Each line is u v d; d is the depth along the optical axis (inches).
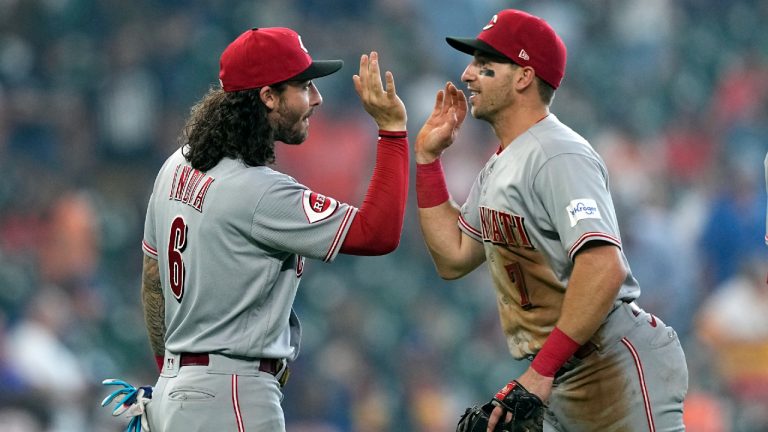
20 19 2293.3
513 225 721.6
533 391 692.7
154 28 2320.4
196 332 717.9
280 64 717.9
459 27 2598.4
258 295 710.5
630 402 721.6
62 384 1660.9
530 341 738.8
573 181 701.3
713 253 2160.4
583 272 690.2
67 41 2301.9
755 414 1875.0
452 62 2556.6
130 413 742.5
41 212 1958.7
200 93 2242.9
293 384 1817.2
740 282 2011.6
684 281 2144.4
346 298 1998.0
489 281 2126.0
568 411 738.8
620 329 725.9
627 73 2645.2
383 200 715.4
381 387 1932.8
